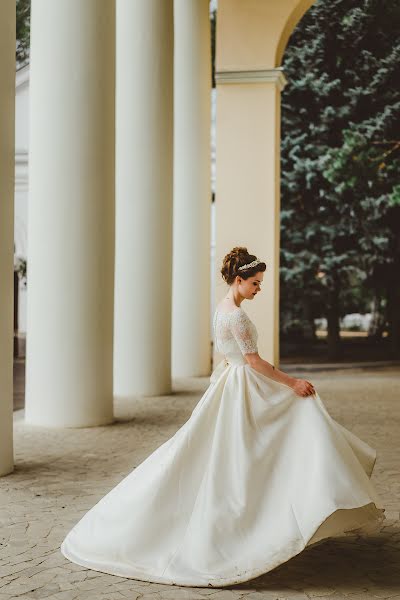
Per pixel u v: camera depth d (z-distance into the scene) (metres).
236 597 4.68
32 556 5.42
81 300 10.88
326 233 24.05
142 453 9.23
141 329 14.69
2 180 8.01
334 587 4.88
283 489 4.97
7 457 8.10
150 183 14.36
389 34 23.80
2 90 7.98
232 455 5.05
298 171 23.70
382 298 33.56
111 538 5.17
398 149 23.89
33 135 10.80
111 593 4.73
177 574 4.86
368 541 5.81
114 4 11.01
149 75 14.25
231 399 5.17
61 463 8.66
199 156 19.03
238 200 17.66
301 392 5.17
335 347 25.50
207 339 19.30
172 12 14.57
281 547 4.74
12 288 8.23
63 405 10.95
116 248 14.63
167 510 5.09
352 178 23.28
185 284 18.83
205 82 19.30
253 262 5.42
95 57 10.72
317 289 24.83
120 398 14.42
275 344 17.58
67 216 10.76
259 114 17.58
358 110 24.19
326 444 4.96
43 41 10.69
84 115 10.70
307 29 23.77
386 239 24.03
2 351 8.02
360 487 4.84
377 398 14.95
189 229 18.89
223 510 4.93
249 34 17.45
